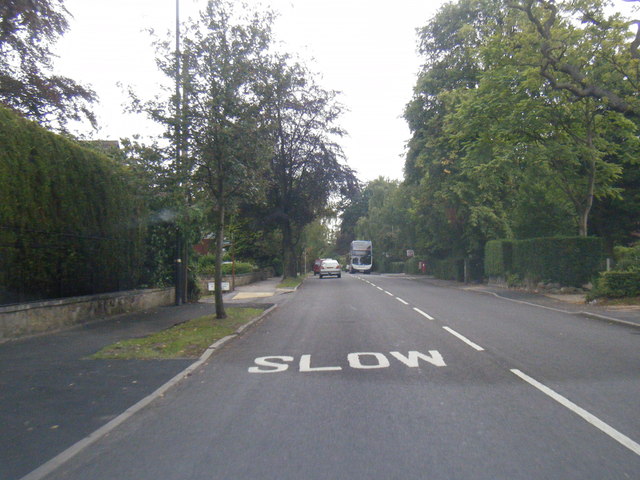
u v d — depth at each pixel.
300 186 39.53
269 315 18.09
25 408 7.04
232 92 14.09
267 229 41.62
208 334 12.91
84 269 15.70
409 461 5.12
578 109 22.48
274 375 8.91
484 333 13.12
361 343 11.84
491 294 27.06
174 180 14.06
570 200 27.27
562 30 20.39
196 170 14.67
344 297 25.66
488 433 5.88
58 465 5.16
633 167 28.28
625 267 20.62
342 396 7.50
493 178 25.30
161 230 21.25
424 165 36.38
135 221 19.48
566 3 20.41
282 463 5.13
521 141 23.67
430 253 50.28
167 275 21.98
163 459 5.32
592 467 4.94
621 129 23.09
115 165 16.52
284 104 15.76
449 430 6.00
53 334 13.14
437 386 7.96
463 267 39.62
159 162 14.23
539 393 7.50
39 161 13.46
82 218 15.59
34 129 13.40
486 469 4.92
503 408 6.80
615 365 9.29
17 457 5.38
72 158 15.11
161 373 9.05
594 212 30.62
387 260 80.94
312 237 58.47
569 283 25.66
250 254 51.38
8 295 12.28
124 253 18.59
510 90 22.33
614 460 5.10
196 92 14.12
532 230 31.30
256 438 5.86
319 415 6.64
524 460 5.12
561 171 24.45
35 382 8.43
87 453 5.52
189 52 14.06
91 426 6.32
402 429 6.05
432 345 11.43
